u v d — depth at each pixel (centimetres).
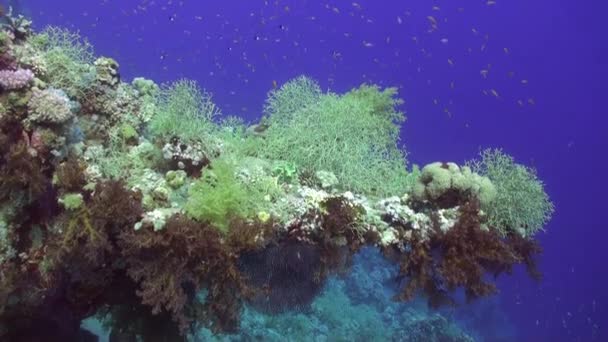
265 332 905
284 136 647
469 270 496
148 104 582
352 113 665
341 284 1298
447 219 525
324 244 470
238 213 433
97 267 450
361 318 1171
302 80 699
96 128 531
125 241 390
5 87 438
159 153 523
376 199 592
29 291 428
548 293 3120
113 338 515
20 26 569
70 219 406
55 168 441
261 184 488
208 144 541
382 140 680
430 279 526
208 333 776
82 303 492
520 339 2006
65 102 449
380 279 1412
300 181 588
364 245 505
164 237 395
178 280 400
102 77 559
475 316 1870
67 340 521
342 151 625
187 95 544
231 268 408
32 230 430
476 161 621
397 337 1191
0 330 441
